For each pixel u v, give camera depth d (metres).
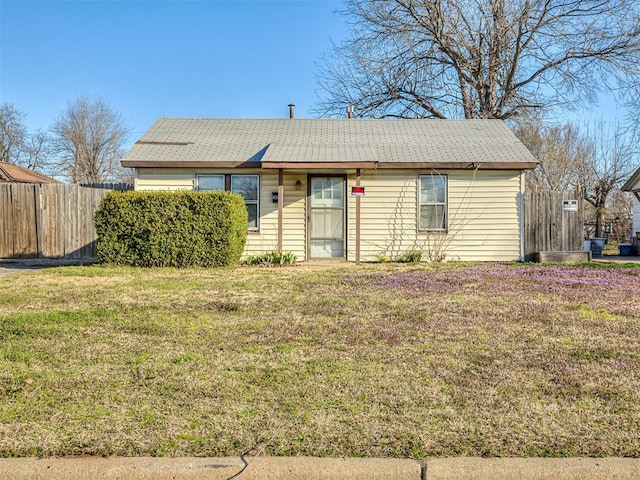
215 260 11.95
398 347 5.08
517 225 13.91
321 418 3.41
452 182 13.91
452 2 22.81
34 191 15.29
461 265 12.68
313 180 14.02
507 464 2.85
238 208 12.45
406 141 14.90
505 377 4.20
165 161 13.52
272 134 15.45
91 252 15.34
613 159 29.50
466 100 24.59
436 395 3.81
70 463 2.88
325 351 4.94
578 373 4.30
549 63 22.56
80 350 4.94
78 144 42.06
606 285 9.05
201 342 5.26
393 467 2.84
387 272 11.01
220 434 3.20
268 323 6.11
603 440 3.12
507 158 13.59
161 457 2.93
